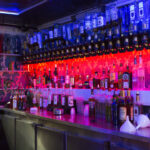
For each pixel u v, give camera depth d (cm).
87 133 249
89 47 321
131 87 286
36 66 504
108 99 286
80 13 389
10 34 509
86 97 340
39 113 347
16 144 369
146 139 184
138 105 256
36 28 503
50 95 386
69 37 362
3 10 395
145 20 265
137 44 268
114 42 293
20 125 357
